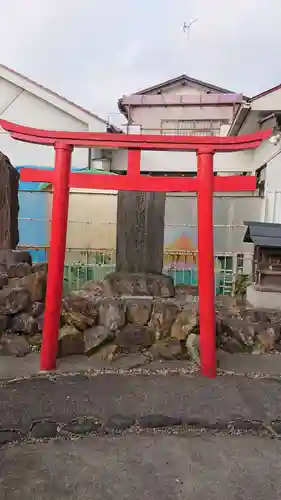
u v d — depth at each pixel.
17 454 2.79
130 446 2.93
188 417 3.32
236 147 4.12
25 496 2.38
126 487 2.48
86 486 2.48
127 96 16.08
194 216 10.19
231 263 9.23
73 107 13.96
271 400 3.67
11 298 4.96
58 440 2.97
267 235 5.63
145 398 3.66
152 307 5.08
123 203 6.18
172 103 15.98
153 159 14.23
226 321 5.18
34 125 14.23
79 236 10.23
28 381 3.99
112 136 4.16
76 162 13.97
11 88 14.13
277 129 9.45
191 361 4.66
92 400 3.59
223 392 3.83
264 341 5.05
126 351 4.84
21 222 10.07
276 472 2.66
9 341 4.79
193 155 14.06
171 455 2.83
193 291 6.27
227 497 2.41
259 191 11.43
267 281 5.69
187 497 2.41
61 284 4.27
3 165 5.57
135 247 6.18
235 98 15.62
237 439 3.05
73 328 4.84
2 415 3.28
